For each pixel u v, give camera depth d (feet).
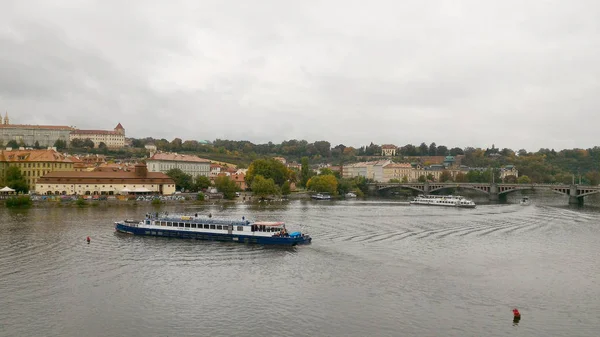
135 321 265.95
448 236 514.68
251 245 460.55
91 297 303.27
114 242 472.85
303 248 445.37
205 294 309.83
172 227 502.38
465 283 332.39
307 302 294.87
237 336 247.29
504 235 523.70
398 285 327.47
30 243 460.14
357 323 263.49
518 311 280.10
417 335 249.14
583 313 278.87
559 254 422.82
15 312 277.64
